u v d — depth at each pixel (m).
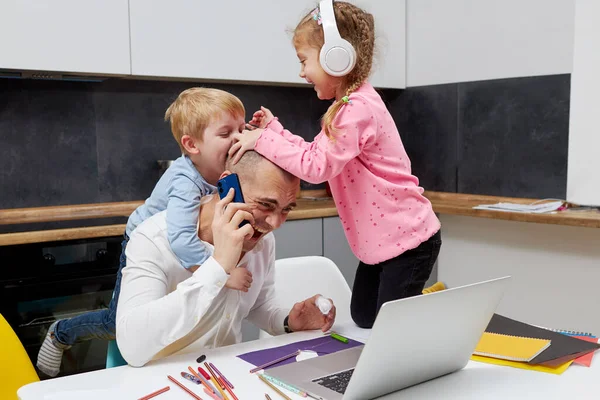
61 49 2.38
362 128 1.44
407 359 0.91
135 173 3.02
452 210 2.81
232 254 1.09
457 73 3.12
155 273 1.22
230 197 1.11
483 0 2.96
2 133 2.67
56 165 2.80
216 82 3.04
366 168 1.53
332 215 2.92
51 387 0.98
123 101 2.95
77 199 2.87
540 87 2.75
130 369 1.07
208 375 1.02
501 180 2.96
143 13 2.55
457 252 3.09
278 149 1.34
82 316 1.92
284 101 3.43
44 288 2.24
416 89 3.38
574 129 2.63
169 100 3.08
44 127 2.76
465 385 0.99
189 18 2.66
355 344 1.21
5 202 2.70
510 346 1.15
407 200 1.54
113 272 2.38
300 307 1.33
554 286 2.63
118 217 2.62
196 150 1.64
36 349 2.23
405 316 0.84
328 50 1.41
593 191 2.59
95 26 2.45
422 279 1.55
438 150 3.28
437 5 3.20
